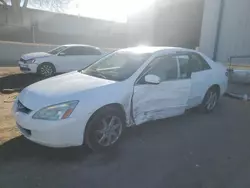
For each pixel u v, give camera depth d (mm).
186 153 3764
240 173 3287
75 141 3350
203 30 11367
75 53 11016
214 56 11055
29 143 3781
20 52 14969
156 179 3068
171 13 14938
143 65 4145
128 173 3164
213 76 5523
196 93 5086
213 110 6035
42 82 3994
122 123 3854
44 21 30703
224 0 10602
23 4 30094
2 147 3637
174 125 4918
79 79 3969
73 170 3170
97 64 4723
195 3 14031
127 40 16875
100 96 3516
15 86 8305
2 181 2889
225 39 10758
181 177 3135
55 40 30562
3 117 4883
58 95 3375
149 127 4742
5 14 28875
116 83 3770
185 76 4801
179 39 14844
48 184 2877
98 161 3406
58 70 10555
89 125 3449
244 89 8625
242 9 10148
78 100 3342
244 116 5742
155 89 4184
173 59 4648
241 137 4480
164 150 3820
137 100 3941
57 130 3201
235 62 10422
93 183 2936
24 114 3354
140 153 3688
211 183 3045
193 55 5152
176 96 4570
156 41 15641
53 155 3490
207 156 3705
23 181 2910
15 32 27969
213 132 4652
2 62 14391
